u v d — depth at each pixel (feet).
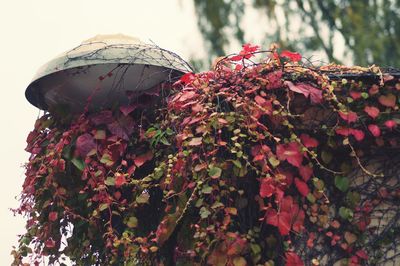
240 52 9.09
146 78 10.14
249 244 8.74
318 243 8.91
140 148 9.97
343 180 8.95
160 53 10.25
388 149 9.07
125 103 10.37
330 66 9.51
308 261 8.86
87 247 10.59
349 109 8.82
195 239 8.78
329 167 9.05
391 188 9.03
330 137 8.96
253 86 8.83
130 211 9.67
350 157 9.07
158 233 8.86
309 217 8.91
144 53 10.11
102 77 10.09
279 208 8.46
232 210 8.52
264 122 8.89
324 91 8.87
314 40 24.02
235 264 8.48
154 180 9.89
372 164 9.08
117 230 10.09
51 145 10.41
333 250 8.91
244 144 8.78
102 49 10.06
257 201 8.93
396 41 24.52
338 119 8.88
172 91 10.03
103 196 9.66
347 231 8.95
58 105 10.65
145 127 10.09
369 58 24.23
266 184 8.39
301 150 8.66
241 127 8.73
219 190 8.77
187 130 8.82
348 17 24.23
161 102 10.10
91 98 10.20
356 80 8.93
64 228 10.81
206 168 8.62
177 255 9.07
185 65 10.53
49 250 10.78
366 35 24.27
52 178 10.20
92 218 9.90
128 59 9.97
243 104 8.64
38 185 10.68
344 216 8.86
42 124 10.82
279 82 8.78
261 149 8.60
